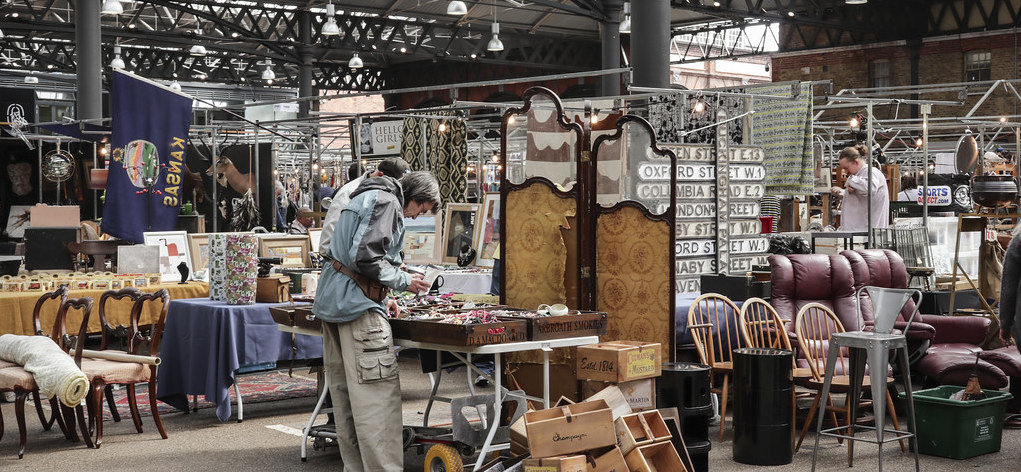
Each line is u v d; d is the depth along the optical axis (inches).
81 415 225.5
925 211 343.3
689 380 193.9
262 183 533.3
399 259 186.1
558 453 159.2
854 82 1118.4
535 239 211.6
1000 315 219.5
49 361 217.2
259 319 247.1
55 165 579.2
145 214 354.0
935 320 272.5
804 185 365.1
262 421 253.6
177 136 358.6
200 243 333.1
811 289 258.8
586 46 1025.5
